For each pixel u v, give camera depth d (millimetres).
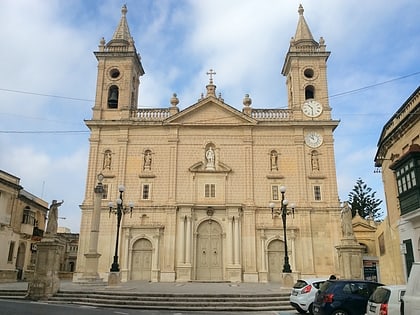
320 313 13688
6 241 37906
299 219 35062
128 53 39750
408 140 20312
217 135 37719
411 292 8961
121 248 34594
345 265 21984
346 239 22469
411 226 19656
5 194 38062
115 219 35188
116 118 38344
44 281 21156
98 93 38938
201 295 20203
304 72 39688
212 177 36531
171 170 36625
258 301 19875
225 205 35375
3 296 21891
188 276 33750
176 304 19109
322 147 37000
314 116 38031
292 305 17688
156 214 35562
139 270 34375
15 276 38188
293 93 38875
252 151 37250
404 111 20500
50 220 22484
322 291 14234
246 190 36125
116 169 36625
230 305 19125
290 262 33875
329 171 36188
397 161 20109
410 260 19969
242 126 37656
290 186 36156
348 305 13430
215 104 38281
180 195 36125
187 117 38031
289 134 37562
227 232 35031
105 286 25656
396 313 10516
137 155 37156
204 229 35594
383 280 25703
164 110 38812
